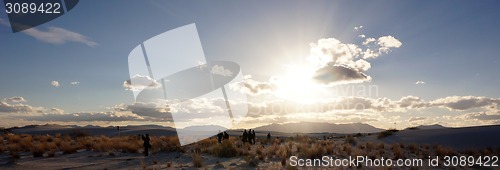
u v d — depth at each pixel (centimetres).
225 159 2267
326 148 2442
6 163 2236
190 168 1934
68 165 2194
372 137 4262
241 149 2531
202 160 2233
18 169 2034
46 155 2702
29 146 3194
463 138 3481
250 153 2433
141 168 1989
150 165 2092
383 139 3850
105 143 3250
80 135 5178
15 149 3048
